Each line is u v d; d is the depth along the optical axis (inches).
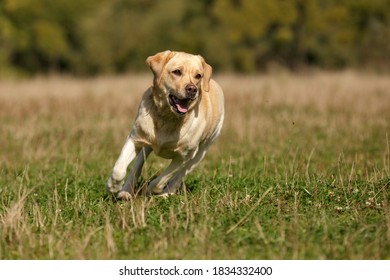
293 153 481.1
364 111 741.3
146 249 263.0
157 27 2156.7
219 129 375.9
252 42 2140.7
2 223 288.8
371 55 2063.2
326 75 1277.1
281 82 1144.2
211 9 2175.2
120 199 337.7
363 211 304.5
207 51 2101.4
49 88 1075.9
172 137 324.8
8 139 580.7
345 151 506.0
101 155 497.0
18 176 403.9
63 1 2185.0
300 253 253.6
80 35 2215.8
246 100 871.7
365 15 1966.0
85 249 261.1
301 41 2011.6
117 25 2175.2
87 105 830.5
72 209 316.8
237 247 262.7
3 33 2140.7
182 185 367.2
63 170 429.4
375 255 251.1
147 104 325.1
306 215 298.4
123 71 2203.5
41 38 2159.2
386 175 393.4
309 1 1889.8
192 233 273.6
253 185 366.9
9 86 1157.7
